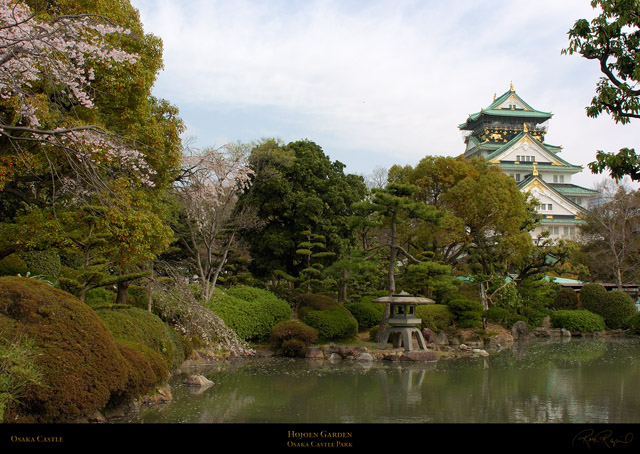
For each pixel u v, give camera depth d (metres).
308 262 24.23
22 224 11.45
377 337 20.58
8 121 10.65
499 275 28.58
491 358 18.58
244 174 21.38
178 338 14.04
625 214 36.41
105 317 10.66
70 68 9.88
